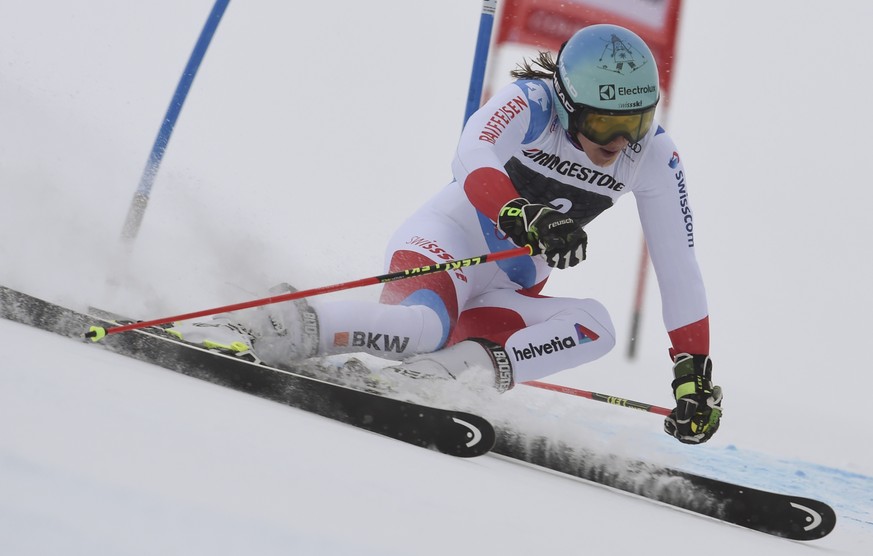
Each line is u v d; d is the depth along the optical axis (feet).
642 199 50.65
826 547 38.47
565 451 42.42
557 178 48.75
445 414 37.50
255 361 43.14
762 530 39.09
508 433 42.96
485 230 51.55
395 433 38.17
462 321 52.60
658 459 43.50
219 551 20.94
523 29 112.27
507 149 46.34
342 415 38.88
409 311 46.85
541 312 50.78
